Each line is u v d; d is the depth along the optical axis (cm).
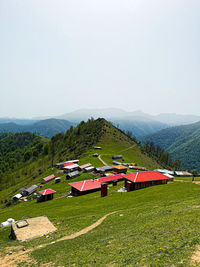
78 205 6172
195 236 1981
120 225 3219
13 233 3566
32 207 7925
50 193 9012
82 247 2484
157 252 1825
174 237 2103
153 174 7619
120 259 1869
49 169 17475
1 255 2675
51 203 7900
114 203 5384
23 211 7519
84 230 3344
